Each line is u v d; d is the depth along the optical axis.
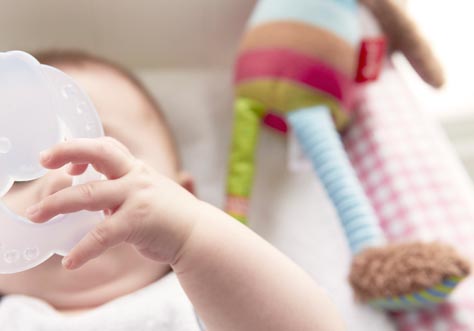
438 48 1.32
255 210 1.04
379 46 1.04
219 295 0.54
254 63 1.00
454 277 0.80
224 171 1.08
